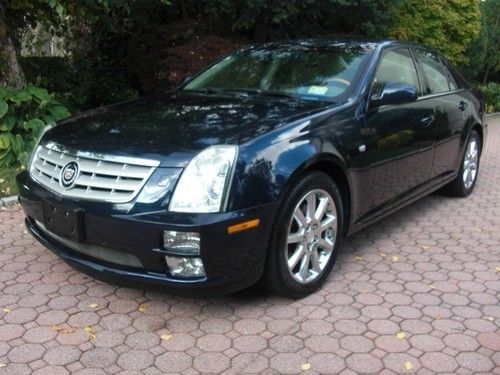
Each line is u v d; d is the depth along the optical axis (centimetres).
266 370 306
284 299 382
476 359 318
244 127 361
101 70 1005
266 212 338
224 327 348
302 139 367
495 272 432
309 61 475
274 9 866
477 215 576
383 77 464
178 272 329
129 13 852
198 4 943
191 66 844
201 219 317
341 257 458
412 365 311
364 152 414
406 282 412
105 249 345
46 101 684
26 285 397
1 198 562
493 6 1623
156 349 324
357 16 938
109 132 369
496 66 1705
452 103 564
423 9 1149
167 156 332
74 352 320
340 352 323
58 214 353
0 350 321
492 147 1012
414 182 502
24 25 823
